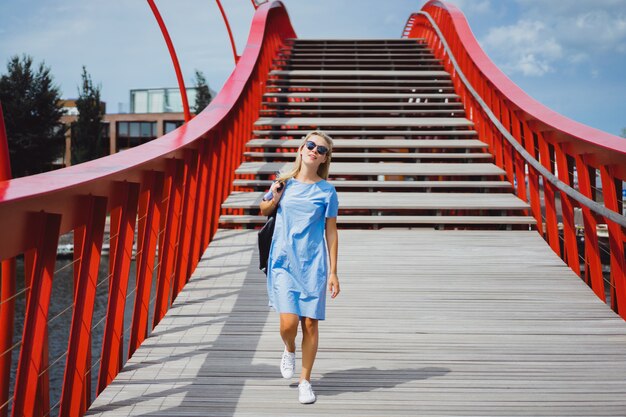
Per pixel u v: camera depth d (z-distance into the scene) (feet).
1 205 7.50
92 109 165.48
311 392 10.70
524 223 24.16
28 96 136.67
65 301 88.07
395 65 45.70
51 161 144.77
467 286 17.83
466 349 13.41
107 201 11.10
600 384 11.65
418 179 32.48
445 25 46.50
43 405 9.20
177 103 193.47
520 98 26.48
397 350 13.30
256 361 12.64
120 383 11.53
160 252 16.21
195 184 19.39
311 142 10.91
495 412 10.43
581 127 19.10
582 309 16.08
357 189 36.11
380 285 17.85
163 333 14.30
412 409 10.49
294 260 10.57
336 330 14.48
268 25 43.32
